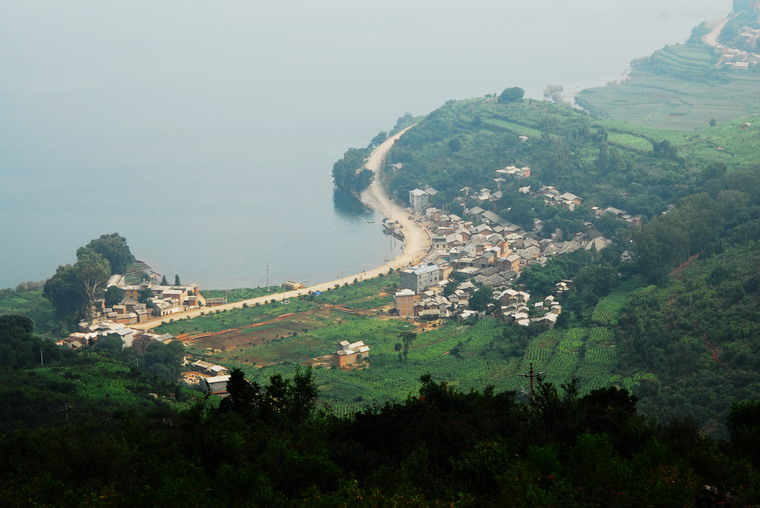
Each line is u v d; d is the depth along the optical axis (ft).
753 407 274.36
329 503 225.76
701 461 241.76
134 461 279.69
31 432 326.03
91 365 525.75
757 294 577.84
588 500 219.00
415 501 219.20
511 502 217.77
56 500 249.14
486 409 301.84
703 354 521.24
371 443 284.82
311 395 326.65
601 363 561.84
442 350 634.84
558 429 273.75
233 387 315.99
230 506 238.27
